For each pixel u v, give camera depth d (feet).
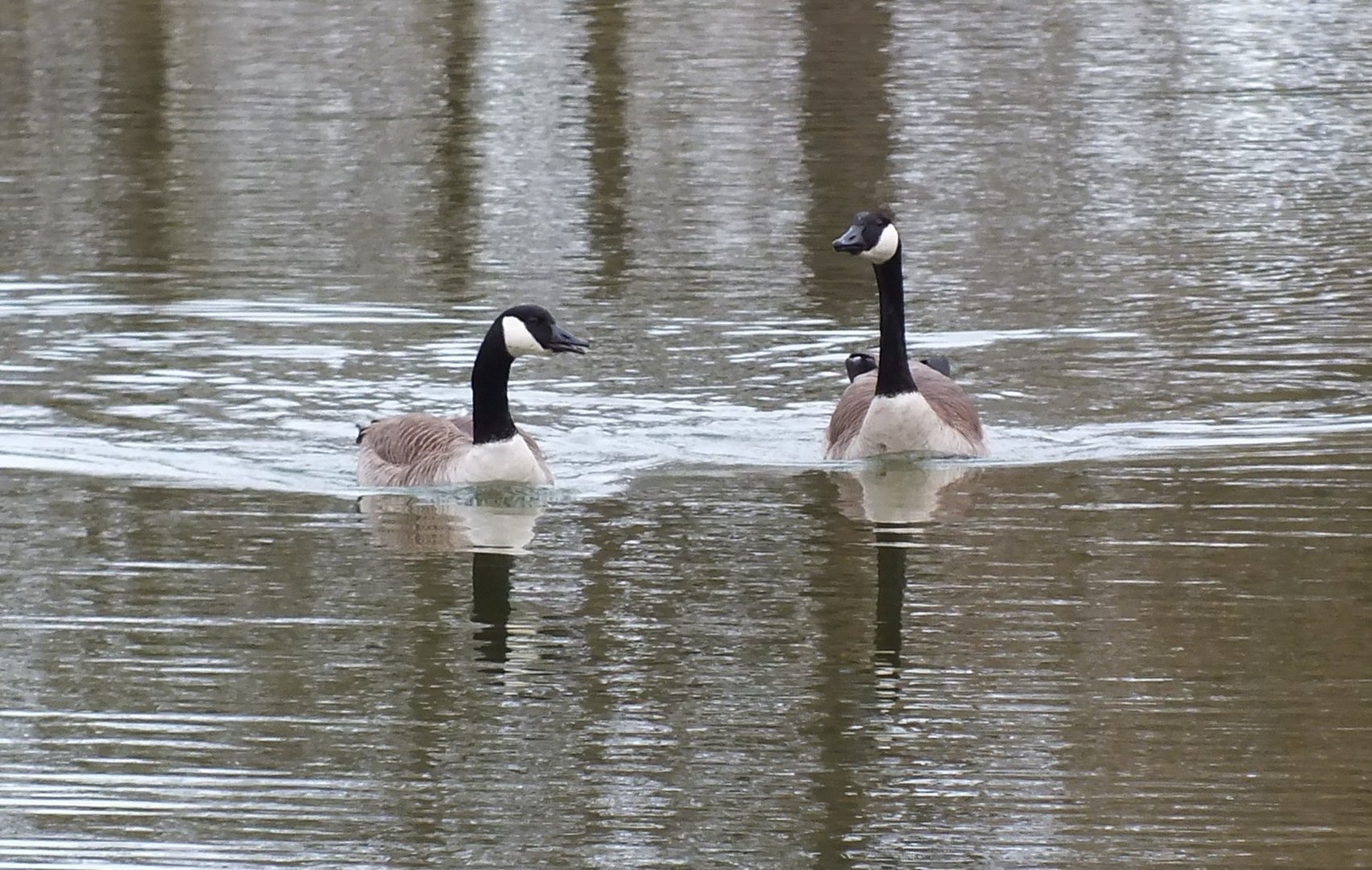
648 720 36.17
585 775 33.86
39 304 69.77
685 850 31.19
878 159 93.50
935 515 48.83
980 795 33.12
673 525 48.29
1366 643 39.60
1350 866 30.40
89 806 32.65
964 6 136.05
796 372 62.95
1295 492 49.90
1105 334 66.54
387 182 88.69
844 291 72.33
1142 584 43.14
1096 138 97.91
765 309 70.03
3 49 118.93
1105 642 39.81
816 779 33.60
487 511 49.83
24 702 36.86
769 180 89.61
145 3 133.69
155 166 91.45
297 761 34.50
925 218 82.64
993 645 39.73
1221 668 38.34
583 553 45.98
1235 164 92.53
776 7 134.82
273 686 37.76
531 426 57.62
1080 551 45.57
